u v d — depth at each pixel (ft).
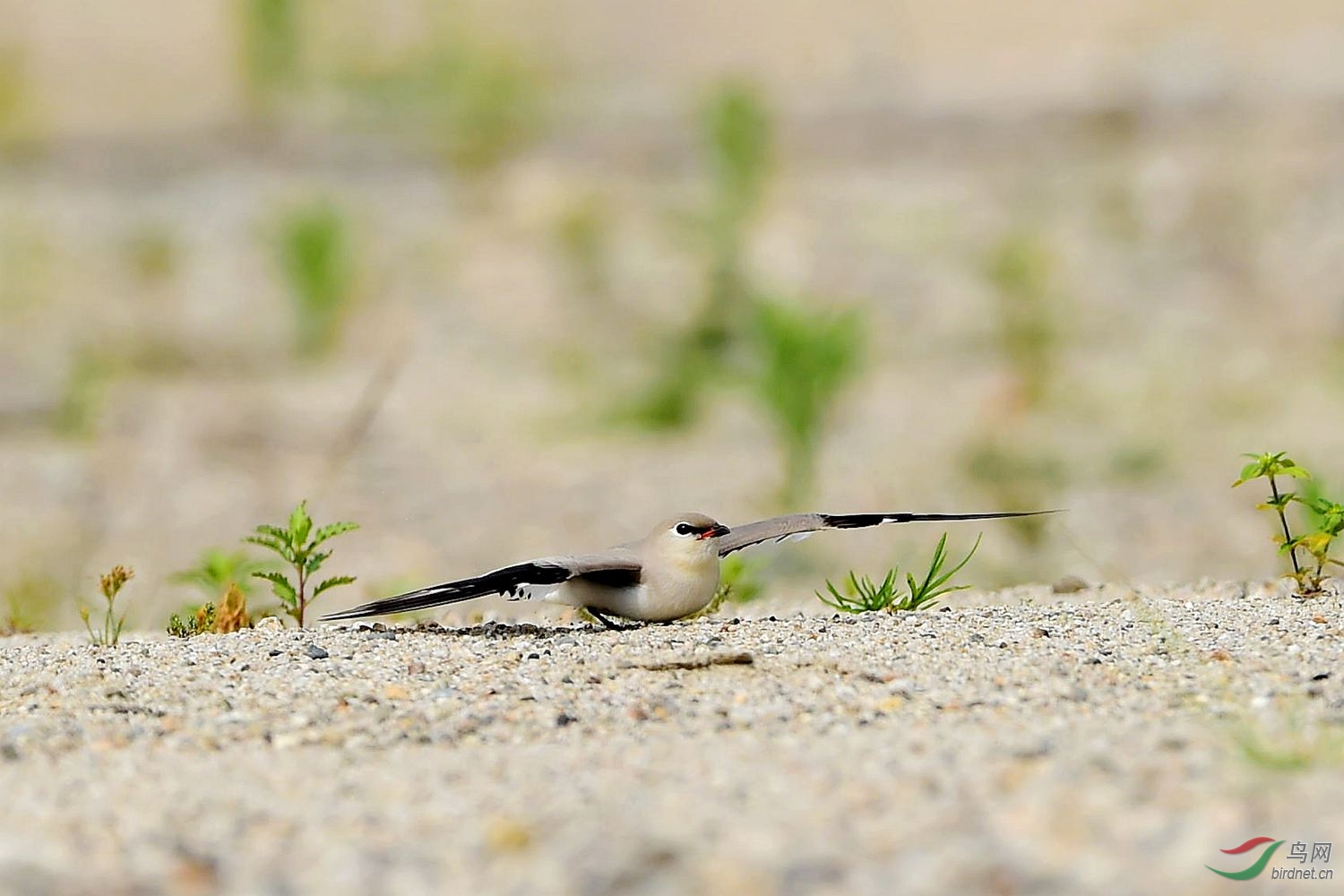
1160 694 20.43
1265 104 87.56
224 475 52.65
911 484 51.67
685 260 76.02
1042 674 21.68
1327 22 101.86
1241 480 28.63
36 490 50.85
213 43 106.93
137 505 49.34
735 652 23.09
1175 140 85.66
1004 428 57.06
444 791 17.29
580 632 25.53
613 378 64.28
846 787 16.63
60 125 94.53
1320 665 21.72
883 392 62.59
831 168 87.40
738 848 15.11
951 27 108.27
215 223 83.10
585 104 95.61
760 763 17.79
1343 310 68.28
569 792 17.03
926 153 88.17
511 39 98.37
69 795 17.46
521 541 46.03
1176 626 24.68
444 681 22.26
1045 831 15.15
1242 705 19.70
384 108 93.04
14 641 29.07
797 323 49.24
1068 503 49.14
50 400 59.98
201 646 25.04
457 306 73.77
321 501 50.24
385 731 20.20
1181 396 60.29
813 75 99.86
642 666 22.71
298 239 69.72
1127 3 108.99
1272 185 79.51
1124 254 75.56
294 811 16.71
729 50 105.29
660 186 85.66
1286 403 60.08
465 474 53.16
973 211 80.12
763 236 77.05
